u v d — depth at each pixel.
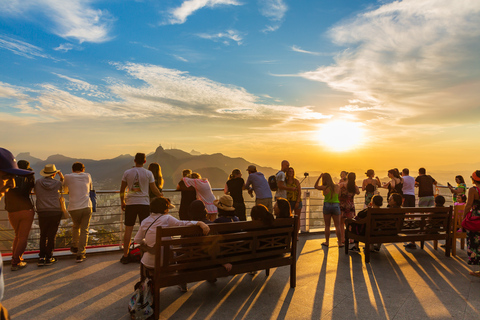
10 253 5.64
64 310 3.84
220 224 4.12
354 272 5.57
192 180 6.48
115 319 3.65
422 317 3.91
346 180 7.92
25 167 5.21
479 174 5.43
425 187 9.18
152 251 3.90
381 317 3.89
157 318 3.68
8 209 5.13
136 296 3.71
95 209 5.95
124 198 5.77
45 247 5.42
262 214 4.45
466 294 4.64
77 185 5.67
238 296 4.42
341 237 7.29
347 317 3.87
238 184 7.03
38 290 4.41
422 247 7.29
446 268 5.88
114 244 6.59
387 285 4.96
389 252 6.94
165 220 3.98
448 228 6.67
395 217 6.34
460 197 8.15
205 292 4.53
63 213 5.46
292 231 4.75
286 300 4.32
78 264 5.55
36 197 5.32
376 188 8.85
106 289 4.50
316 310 4.04
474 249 5.52
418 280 5.21
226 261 4.14
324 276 5.33
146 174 5.77
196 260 4.00
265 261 4.49
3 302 4.03
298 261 6.17
